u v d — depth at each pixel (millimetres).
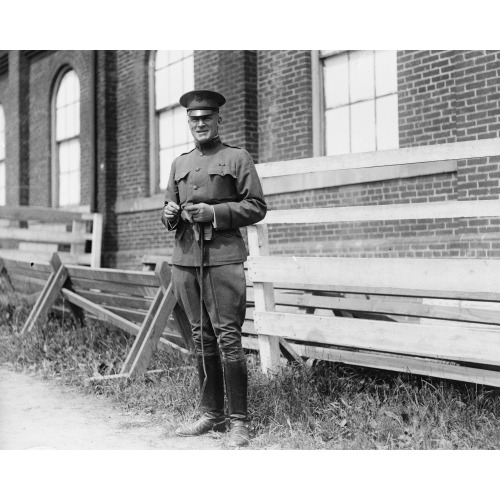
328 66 7422
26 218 8883
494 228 5703
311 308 5281
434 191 6160
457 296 4191
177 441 3688
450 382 4336
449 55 6070
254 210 3592
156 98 10172
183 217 3645
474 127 5797
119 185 10742
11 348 6145
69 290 6840
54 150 12445
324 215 4473
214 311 3643
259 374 4645
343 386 4410
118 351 5727
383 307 4781
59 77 12297
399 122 6477
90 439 3727
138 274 5461
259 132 8023
